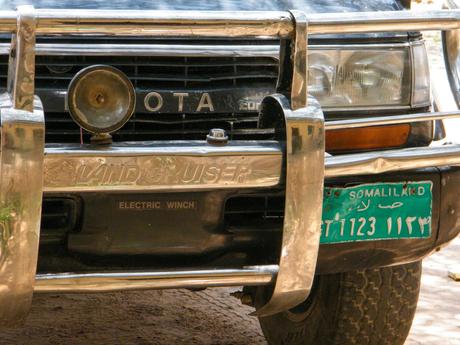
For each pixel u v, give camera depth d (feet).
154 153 14.48
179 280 14.96
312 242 15.33
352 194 16.20
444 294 25.95
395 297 18.62
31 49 14.17
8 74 14.75
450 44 17.56
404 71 17.69
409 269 18.69
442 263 28.78
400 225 16.61
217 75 16.66
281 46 15.60
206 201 15.56
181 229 15.56
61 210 15.37
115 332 21.84
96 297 24.13
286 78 15.55
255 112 16.74
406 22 15.69
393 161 15.87
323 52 17.24
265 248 16.15
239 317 23.25
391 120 15.98
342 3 18.84
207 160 14.71
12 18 14.16
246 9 18.16
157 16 14.58
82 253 15.38
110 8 17.65
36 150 14.08
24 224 14.16
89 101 14.42
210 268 15.39
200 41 16.61
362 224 16.39
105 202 15.20
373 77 17.52
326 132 16.99
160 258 15.69
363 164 15.66
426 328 23.27
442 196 16.81
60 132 16.11
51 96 15.99
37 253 14.33
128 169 14.43
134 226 15.38
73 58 16.12
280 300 15.62
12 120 14.03
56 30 14.29
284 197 15.55
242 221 16.08
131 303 23.84
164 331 22.08
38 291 14.49
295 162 15.05
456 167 16.93
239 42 16.74
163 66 16.43
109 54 16.08
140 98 16.26
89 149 14.38
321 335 18.98
